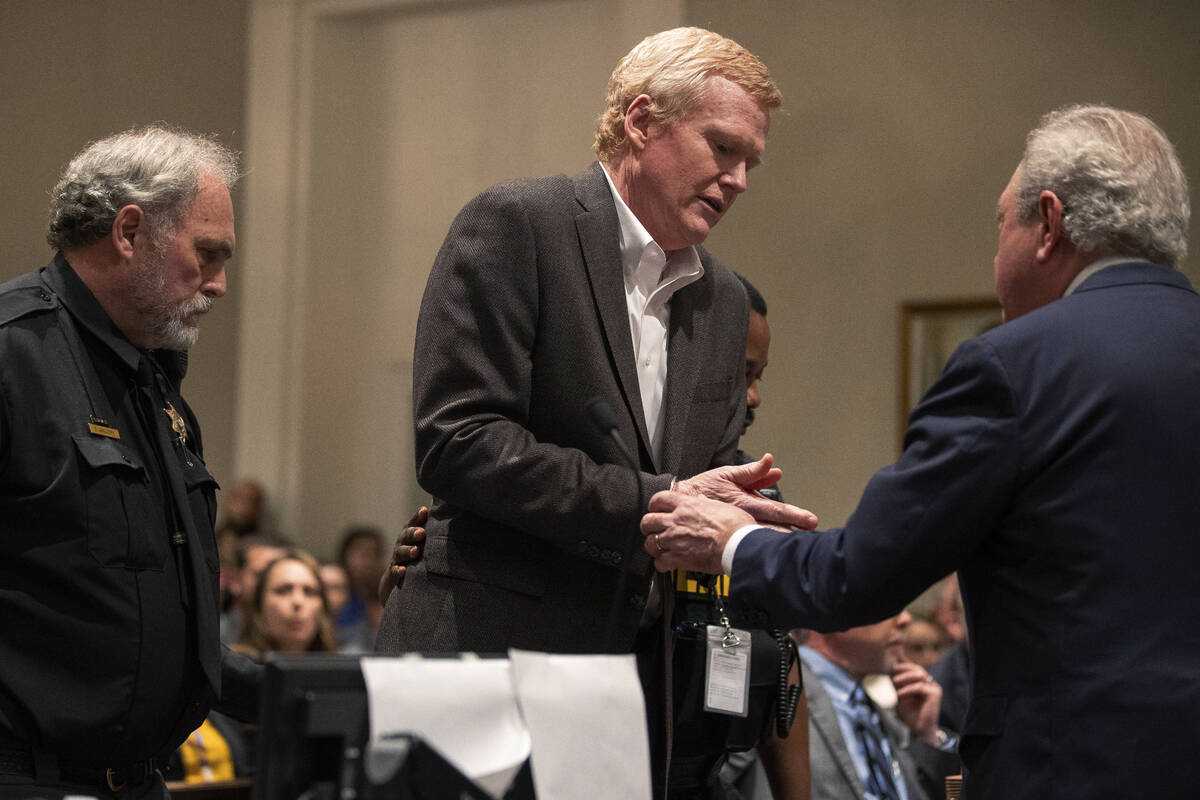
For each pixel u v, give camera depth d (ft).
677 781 7.36
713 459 7.54
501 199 6.89
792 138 22.77
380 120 28.22
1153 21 20.18
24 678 5.83
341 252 28.19
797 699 7.97
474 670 4.73
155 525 6.29
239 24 28.58
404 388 27.68
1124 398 5.24
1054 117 6.05
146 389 6.55
